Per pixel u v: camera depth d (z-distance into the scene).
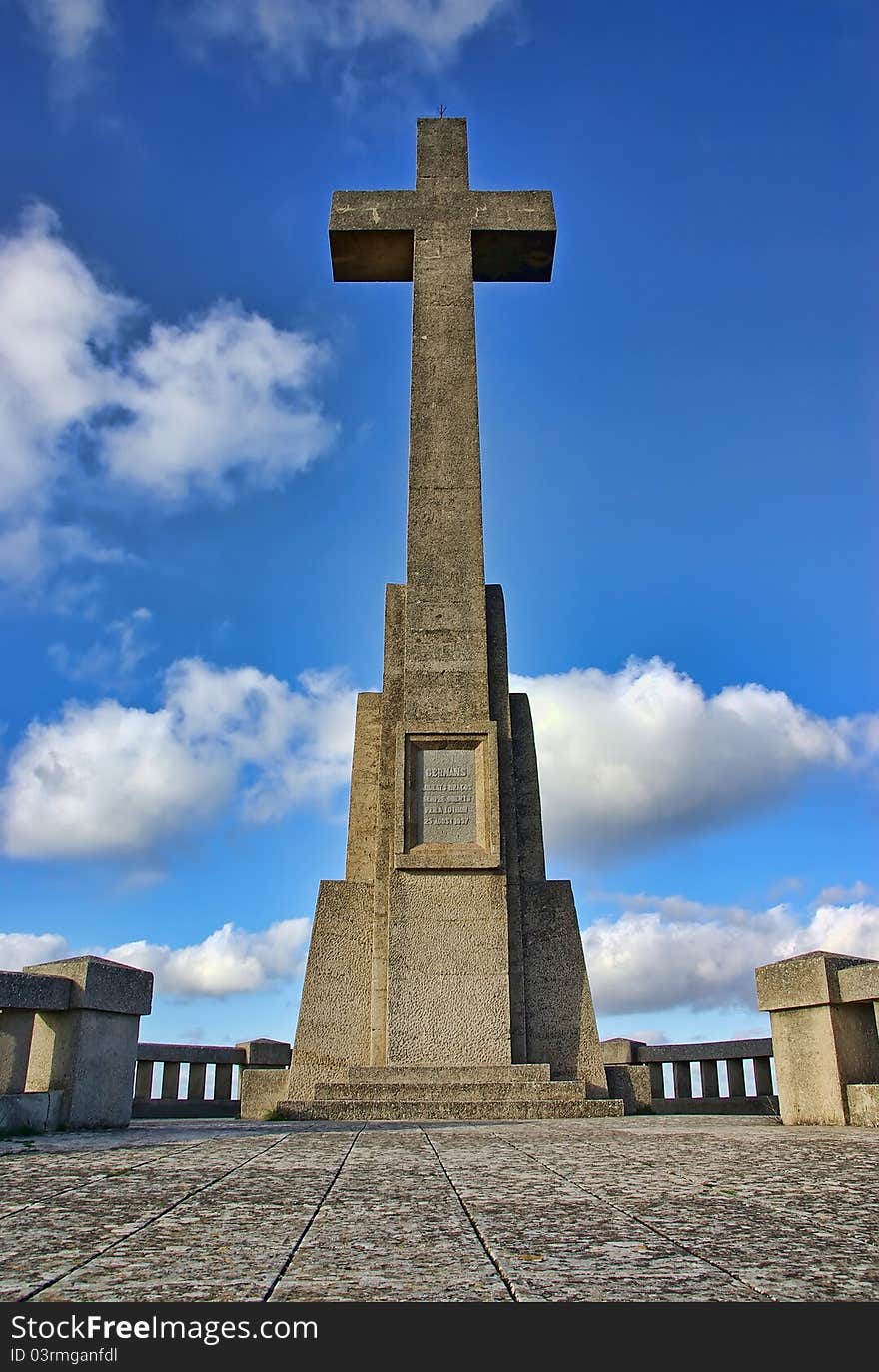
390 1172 5.82
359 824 15.00
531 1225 4.21
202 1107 15.73
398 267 18.17
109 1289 3.27
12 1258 3.68
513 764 14.99
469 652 15.12
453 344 16.77
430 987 13.41
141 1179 5.61
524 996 13.71
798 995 10.57
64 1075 9.33
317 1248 3.80
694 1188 5.19
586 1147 7.30
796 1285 3.28
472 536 15.73
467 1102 11.95
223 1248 3.82
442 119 18.27
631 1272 3.44
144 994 10.09
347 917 14.12
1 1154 6.95
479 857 13.90
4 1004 8.84
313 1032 13.52
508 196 17.61
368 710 15.77
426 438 16.23
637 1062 16.64
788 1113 10.66
